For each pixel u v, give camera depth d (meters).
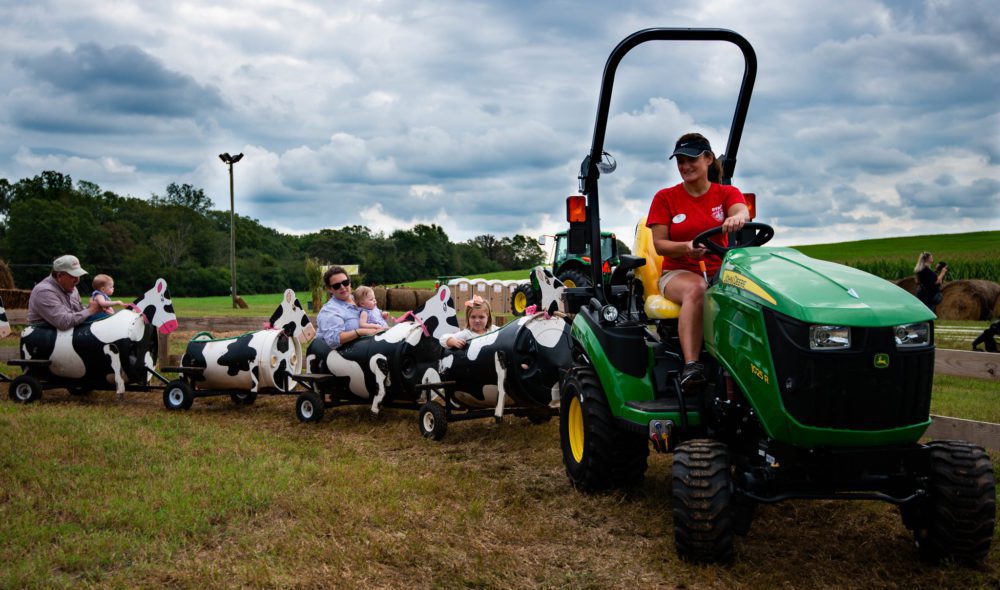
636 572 4.10
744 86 5.53
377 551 4.21
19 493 5.07
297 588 3.75
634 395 5.00
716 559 4.13
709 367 4.64
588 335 5.43
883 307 3.82
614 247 18.61
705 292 4.74
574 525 4.84
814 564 4.22
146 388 9.09
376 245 120.94
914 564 4.21
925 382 3.84
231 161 41.88
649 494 5.46
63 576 3.82
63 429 7.12
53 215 95.50
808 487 4.11
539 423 7.93
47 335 9.03
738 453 4.54
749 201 5.68
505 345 6.93
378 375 7.92
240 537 4.43
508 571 4.06
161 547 4.18
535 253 144.00
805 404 3.79
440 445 7.06
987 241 63.94
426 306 8.12
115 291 99.81
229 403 9.36
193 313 29.80
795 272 4.20
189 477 5.53
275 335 8.59
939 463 4.05
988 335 13.00
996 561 4.17
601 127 5.64
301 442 7.05
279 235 132.88
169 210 111.75
